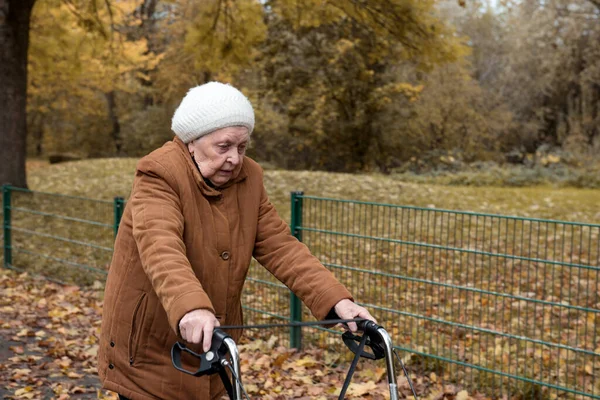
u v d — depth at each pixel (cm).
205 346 178
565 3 2598
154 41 2941
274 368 475
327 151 2800
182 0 2538
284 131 2780
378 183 1557
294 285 226
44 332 559
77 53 1418
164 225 202
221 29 1352
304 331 536
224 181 220
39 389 439
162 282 190
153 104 3519
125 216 222
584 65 2802
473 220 1062
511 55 3067
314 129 2652
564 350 514
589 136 2873
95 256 760
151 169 212
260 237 235
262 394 434
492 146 3144
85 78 2272
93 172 1931
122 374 219
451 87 2839
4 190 789
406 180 2206
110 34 1475
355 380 461
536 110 3150
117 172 1922
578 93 3062
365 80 2452
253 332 550
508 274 761
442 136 2891
